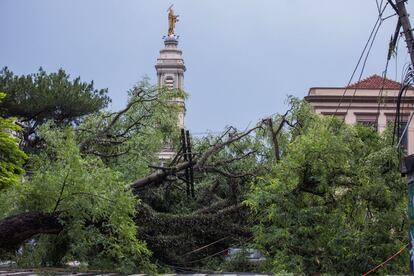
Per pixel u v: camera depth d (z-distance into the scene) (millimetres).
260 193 17547
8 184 17766
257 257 21906
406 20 14125
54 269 19906
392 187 17688
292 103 24547
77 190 17047
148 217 20828
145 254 19953
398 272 17141
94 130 24062
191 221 21344
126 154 23578
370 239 17219
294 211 17281
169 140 25922
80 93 36344
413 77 14680
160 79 90375
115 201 17328
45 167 17859
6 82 33875
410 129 33656
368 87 44906
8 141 17938
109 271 19750
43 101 34250
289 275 16141
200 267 21969
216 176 24547
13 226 16734
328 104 44656
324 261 17141
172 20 93000
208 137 26078
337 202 18000
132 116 24641
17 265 20750
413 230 12828
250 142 25047
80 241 17672
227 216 21719
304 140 17891
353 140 18812
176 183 24031
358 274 17156
